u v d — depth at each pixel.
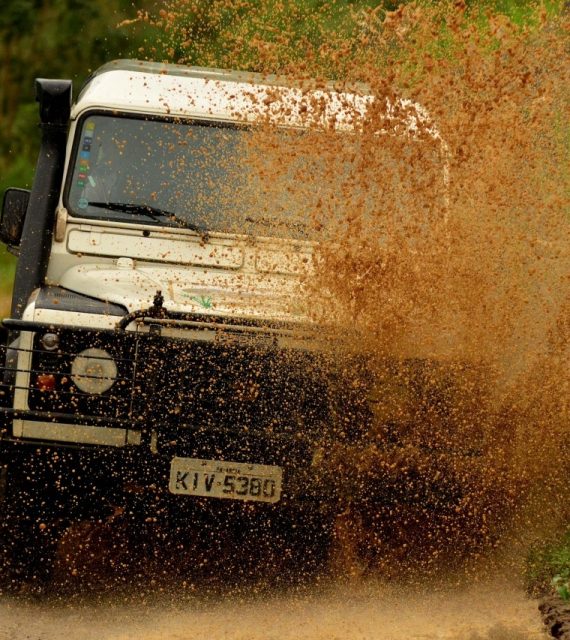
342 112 23.98
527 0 26.73
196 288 22.03
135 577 20.64
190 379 19.64
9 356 20.42
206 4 29.03
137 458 19.58
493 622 19.55
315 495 19.72
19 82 67.94
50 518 20.03
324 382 19.77
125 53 66.50
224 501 19.78
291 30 29.17
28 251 23.28
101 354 19.80
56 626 19.16
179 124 24.41
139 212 23.78
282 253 23.16
